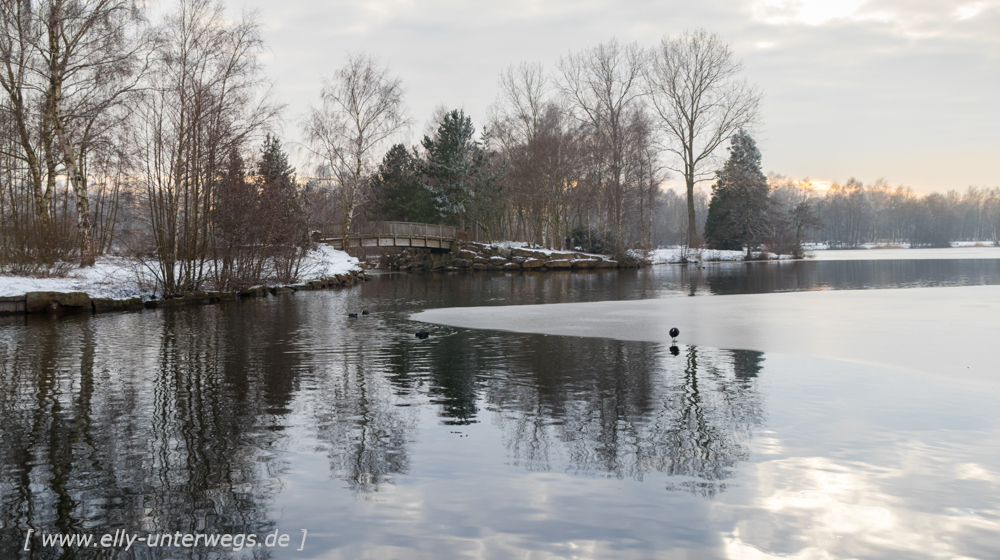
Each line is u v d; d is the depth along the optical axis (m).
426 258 53.94
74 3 22.38
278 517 4.17
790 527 3.95
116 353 10.73
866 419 6.25
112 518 4.21
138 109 23.45
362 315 16.75
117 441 5.81
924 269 38.78
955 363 9.07
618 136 47.22
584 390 7.65
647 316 15.67
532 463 5.12
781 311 16.39
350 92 39.81
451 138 54.56
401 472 4.95
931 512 4.14
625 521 4.05
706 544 3.74
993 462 5.02
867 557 3.58
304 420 6.45
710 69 52.16
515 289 27.39
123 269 23.08
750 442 5.59
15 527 4.09
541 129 49.78
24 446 5.69
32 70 22.27
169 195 21.62
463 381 8.22
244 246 24.98
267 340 12.13
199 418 6.55
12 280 18.80
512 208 62.72
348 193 44.44
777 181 148.25
